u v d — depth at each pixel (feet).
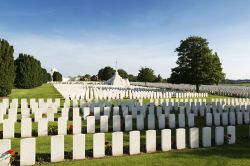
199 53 133.59
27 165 27.94
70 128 42.29
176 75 139.03
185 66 137.59
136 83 292.20
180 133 33.96
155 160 29.53
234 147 34.81
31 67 160.97
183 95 111.04
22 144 27.68
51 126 43.32
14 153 27.86
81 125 46.09
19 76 155.74
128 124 44.42
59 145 29.22
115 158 30.19
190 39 136.05
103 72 367.45
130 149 31.65
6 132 39.11
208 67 132.57
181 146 34.04
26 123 39.86
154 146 32.86
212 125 49.85
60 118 41.22
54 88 166.81
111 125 48.93
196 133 34.58
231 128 36.52
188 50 137.18
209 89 152.25
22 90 144.77
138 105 62.54
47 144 35.60
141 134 42.06
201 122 52.60
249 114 52.16
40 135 40.60
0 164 27.12
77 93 95.20
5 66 93.04
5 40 93.91
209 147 34.78
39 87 182.50
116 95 101.65
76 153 29.68
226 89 133.80
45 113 57.36
